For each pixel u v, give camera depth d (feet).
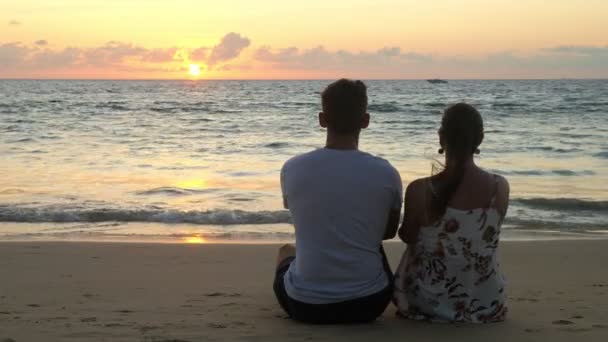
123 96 248.73
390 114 135.74
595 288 17.74
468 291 11.74
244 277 19.44
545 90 330.54
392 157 65.72
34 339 11.26
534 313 13.51
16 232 30.50
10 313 13.70
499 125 109.29
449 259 11.56
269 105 181.16
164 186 46.34
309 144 81.15
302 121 121.49
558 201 39.55
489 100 203.21
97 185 46.52
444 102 189.88
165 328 12.08
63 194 42.04
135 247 25.76
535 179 51.55
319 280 11.30
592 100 199.93
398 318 12.23
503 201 11.43
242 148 76.13
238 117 132.26
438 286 11.74
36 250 24.76
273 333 11.39
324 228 11.20
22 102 185.47
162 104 183.52
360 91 11.20
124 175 52.21
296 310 11.68
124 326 12.29
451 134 11.32
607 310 13.97
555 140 84.64
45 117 128.47
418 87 412.77
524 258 24.03
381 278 11.46
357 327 11.54
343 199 11.09
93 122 116.67
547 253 25.07
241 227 32.45
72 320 12.91
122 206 37.50
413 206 11.55
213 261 22.79
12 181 47.96
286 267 12.32
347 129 11.24
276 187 45.98
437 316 11.82
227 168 57.41
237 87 453.99
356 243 11.20
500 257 24.22
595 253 25.07
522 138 87.56
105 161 61.77
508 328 11.62
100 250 24.94
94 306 14.60
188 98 233.55
